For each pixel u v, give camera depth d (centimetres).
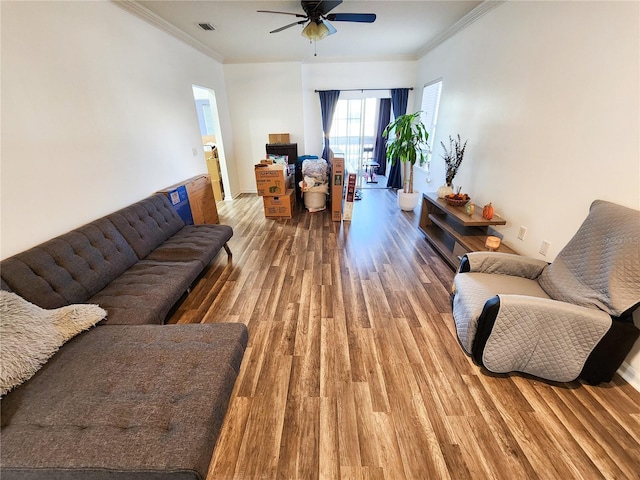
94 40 218
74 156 199
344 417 139
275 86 524
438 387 155
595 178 168
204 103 741
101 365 124
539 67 209
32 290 148
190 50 382
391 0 276
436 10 299
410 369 166
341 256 310
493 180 273
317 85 546
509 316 142
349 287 251
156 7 273
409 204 455
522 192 232
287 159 523
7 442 94
